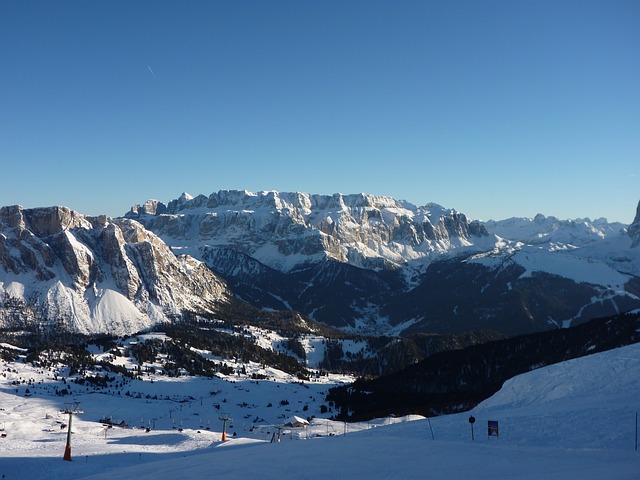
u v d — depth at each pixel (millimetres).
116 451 129125
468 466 54281
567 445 63781
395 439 75438
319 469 57312
